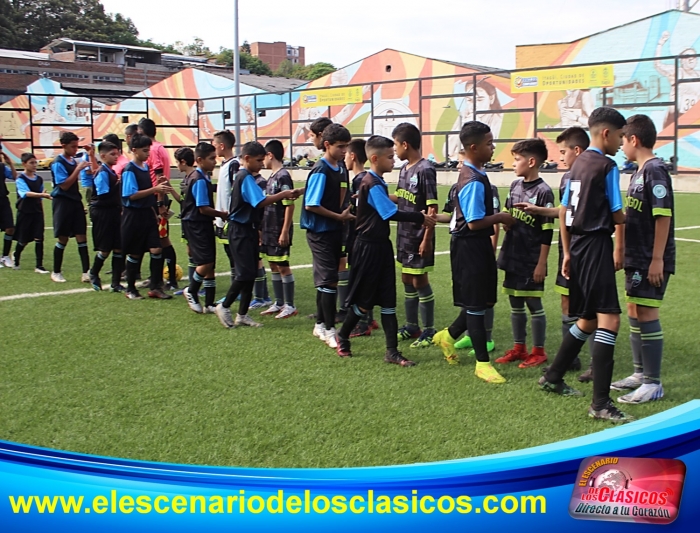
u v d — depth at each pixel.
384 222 4.61
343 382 4.29
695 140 24.67
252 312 6.41
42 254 8.56
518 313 4.75
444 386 4.20
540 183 4.64
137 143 6.63
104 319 5.98
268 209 6.20
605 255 3.65
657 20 26.67
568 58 29.34
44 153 35.09
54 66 56.47
